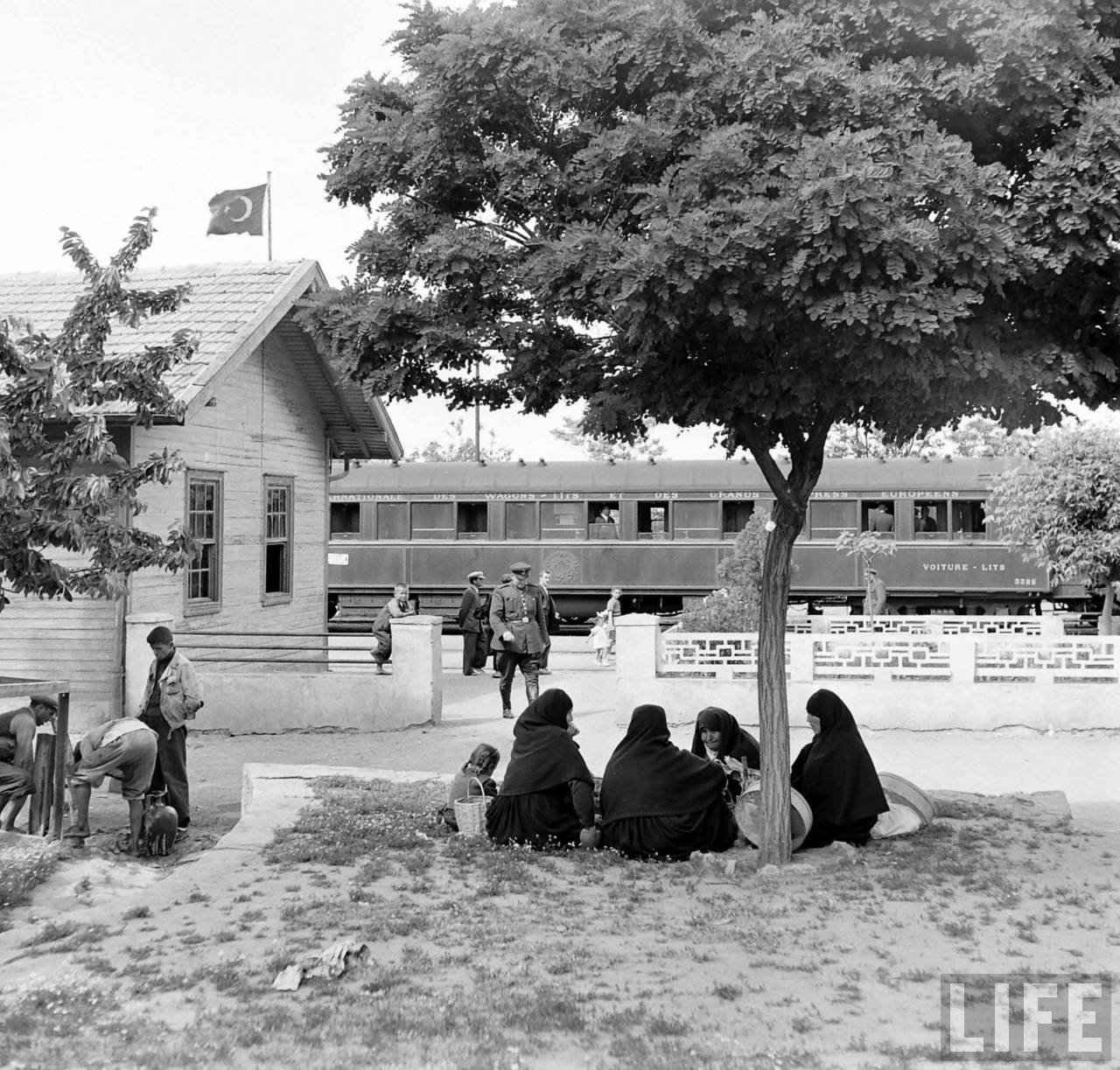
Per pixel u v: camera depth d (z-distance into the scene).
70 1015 6.04
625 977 6.64
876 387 7.90
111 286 9.76
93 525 9.51
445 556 31.36
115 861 10.11
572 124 8.62
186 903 8.08
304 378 21.50
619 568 30.44
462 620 22.48
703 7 8.52
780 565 9.16
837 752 9.64
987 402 8.31
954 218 7.21
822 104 7.76
